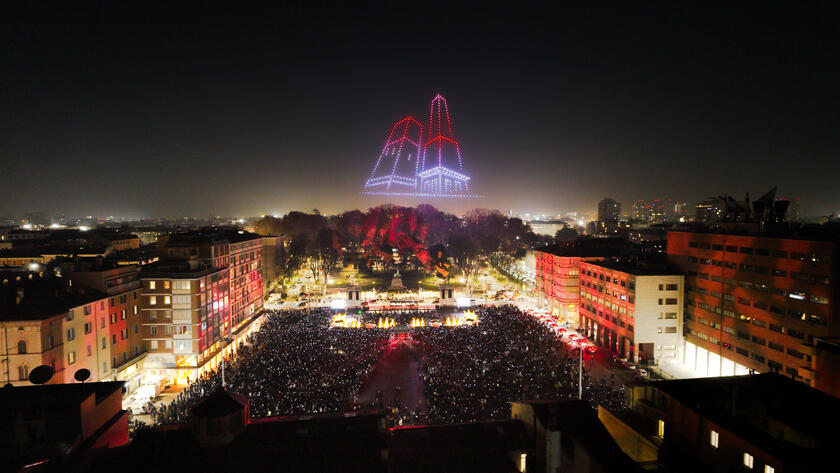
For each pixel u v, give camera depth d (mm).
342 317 105375
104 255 125250
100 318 68188
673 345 88875
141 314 78250
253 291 110438
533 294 153125
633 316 88062
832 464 28516
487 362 75625
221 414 30938
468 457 30750
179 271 81938
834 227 73938
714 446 35906
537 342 90125
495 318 111000
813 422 33844
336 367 74062
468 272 177875
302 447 30344
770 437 33188
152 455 30078
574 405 33094
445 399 61250
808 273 63656
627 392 47562
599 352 92500
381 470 28453
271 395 61688
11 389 34438
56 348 59344
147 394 73688
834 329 59844
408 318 111875
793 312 65938
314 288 167125
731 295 77438
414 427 34094
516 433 33406
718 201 87938
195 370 77688
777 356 68375
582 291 112250
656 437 42250
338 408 58281
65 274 69812
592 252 120438
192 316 78188
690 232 87812
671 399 41000
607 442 30078
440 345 86438
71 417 31078
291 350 82938
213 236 96125
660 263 93812
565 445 29719
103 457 30438
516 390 64062
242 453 29812
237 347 95438
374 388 68125
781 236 69938
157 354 78562
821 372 52094
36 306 58812
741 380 44125
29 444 29703
